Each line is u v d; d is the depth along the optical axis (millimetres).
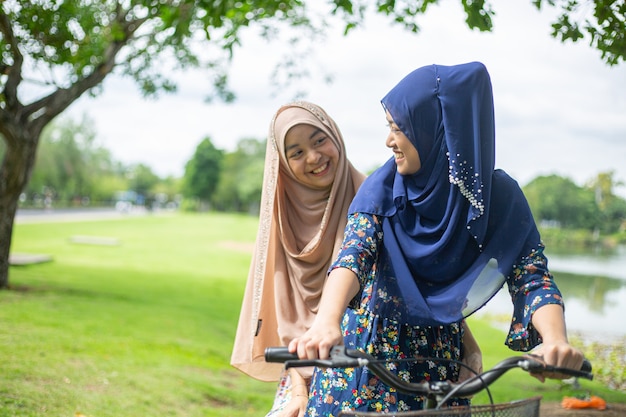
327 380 2424
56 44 8688
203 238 34000
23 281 12516
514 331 2201
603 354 8453
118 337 8000
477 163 2199
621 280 13805
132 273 16719
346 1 6891
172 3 9250
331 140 3209
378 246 2324
